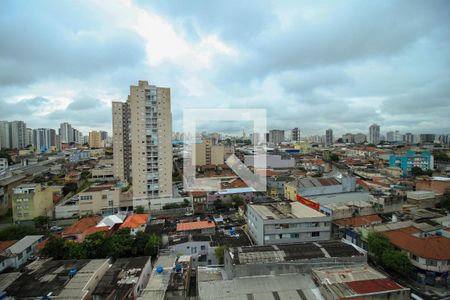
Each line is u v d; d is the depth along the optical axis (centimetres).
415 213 4588
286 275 2773
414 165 9444
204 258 3706
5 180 7075
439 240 3125
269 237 3616
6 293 2455
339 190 5947
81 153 13938
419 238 3231
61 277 2711
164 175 6362
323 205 4781
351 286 2462
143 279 2880
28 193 5503
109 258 3316
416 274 3038
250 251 3000
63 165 10969
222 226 4819
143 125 6172
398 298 2417
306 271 2817
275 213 3900
